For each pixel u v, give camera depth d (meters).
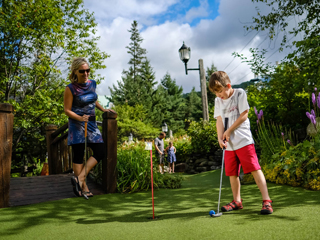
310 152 3.74
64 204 2.89
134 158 4.20
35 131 11.30
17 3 8.88
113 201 3.09
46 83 10.63
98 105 3.81
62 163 5.51
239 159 2.38
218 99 2.63
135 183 3.75
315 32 5.57
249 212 2.21
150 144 2.36
